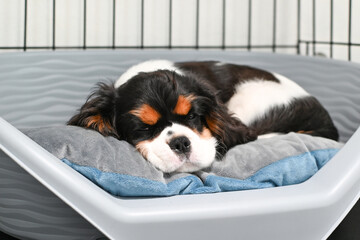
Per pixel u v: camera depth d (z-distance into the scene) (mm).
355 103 2098
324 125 1952
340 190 1258
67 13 2729
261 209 1185
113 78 2285
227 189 1369
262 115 1963
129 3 2836
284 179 1442
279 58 2527
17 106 2188
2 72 2182
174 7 2924
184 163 1524
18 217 1337
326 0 2891
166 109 1595
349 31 2596
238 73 2115
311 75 2387
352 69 2172
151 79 1688
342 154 1358
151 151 1535
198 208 1150
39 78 2256
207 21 3000
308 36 3086
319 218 1245
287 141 1565
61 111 2264
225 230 1177
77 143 1361
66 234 1302
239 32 3066
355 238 1496
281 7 3107
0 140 1169
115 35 2844
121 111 1636
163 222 1127
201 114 1696
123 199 1241
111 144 1438
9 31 2615
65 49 2756
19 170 1232
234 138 1761
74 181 1117
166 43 2947
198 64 2148
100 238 1290
